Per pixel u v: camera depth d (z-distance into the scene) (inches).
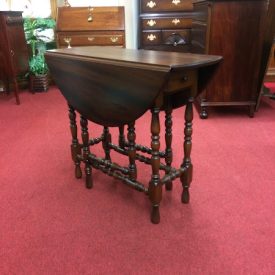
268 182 72.9
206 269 49.3
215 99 112.8
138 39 155.9
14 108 132.4
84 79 60.5
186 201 65.5
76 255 52.6
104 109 59.6
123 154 78.3
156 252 52.9
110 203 66.6
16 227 59.5
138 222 60.4
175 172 61.4
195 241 55.1
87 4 164.9
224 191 69.6
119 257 52.1
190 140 60.6
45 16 160.2
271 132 102.0
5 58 130.2
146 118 116.4
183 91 58.1
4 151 91.5
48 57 66.9
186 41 149.6
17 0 154.5
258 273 48.3
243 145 92.5
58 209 64.8
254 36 104.6
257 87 113.2
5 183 74.7
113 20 153.2
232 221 59.9
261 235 56.1
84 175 78.0
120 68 52.6
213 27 103.8
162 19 146.9
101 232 57.9
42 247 54.5
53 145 95.4
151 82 48.5
